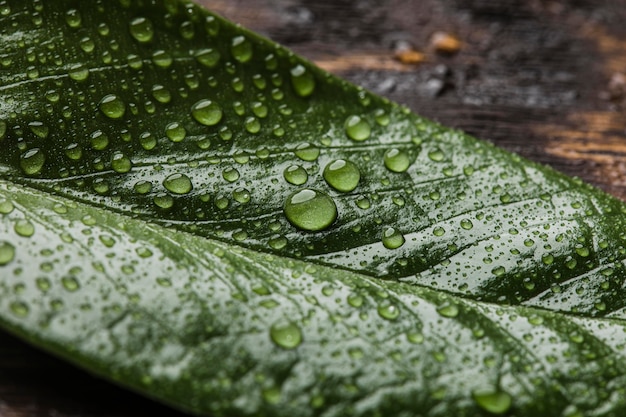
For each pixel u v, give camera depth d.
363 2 0.27
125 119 0.23
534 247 0.23
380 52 0.27
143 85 0.23
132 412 0.23
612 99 0.26
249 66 0.24
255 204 0.23
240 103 0.23
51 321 0.22
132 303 0.22
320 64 0.26
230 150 0.23
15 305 0.22
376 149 0.23
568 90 0.26
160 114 0.23
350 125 0.24
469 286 0.23
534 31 0.27
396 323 0.22
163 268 0.22
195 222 0.23
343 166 0.23
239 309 0.22
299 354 0.22
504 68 0.26
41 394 0.23
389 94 0.26
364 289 0.23
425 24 0.27
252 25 0.27
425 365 0.22
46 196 0.23
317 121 0.24
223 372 0.22
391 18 0.27
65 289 0.22
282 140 0.23
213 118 0.23
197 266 0.22
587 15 0.27
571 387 0.22
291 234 0.23
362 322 0.22
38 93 0.23
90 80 0.23
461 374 0.22
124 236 0.23
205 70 0.23
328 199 0.23
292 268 0.23
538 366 0.22
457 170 0.23
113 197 0.23
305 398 0.22
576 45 0.27
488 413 0.22
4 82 0.23
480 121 0.26
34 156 0.23
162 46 0.23
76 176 0.23
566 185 0.23
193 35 0.23
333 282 0.23
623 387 0.22
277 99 0.24
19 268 0.22
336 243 0.23
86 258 0.22
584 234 0.23
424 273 0.23
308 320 0.22
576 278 0.23
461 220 0.23
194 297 0.22
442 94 0.26
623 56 0.27
